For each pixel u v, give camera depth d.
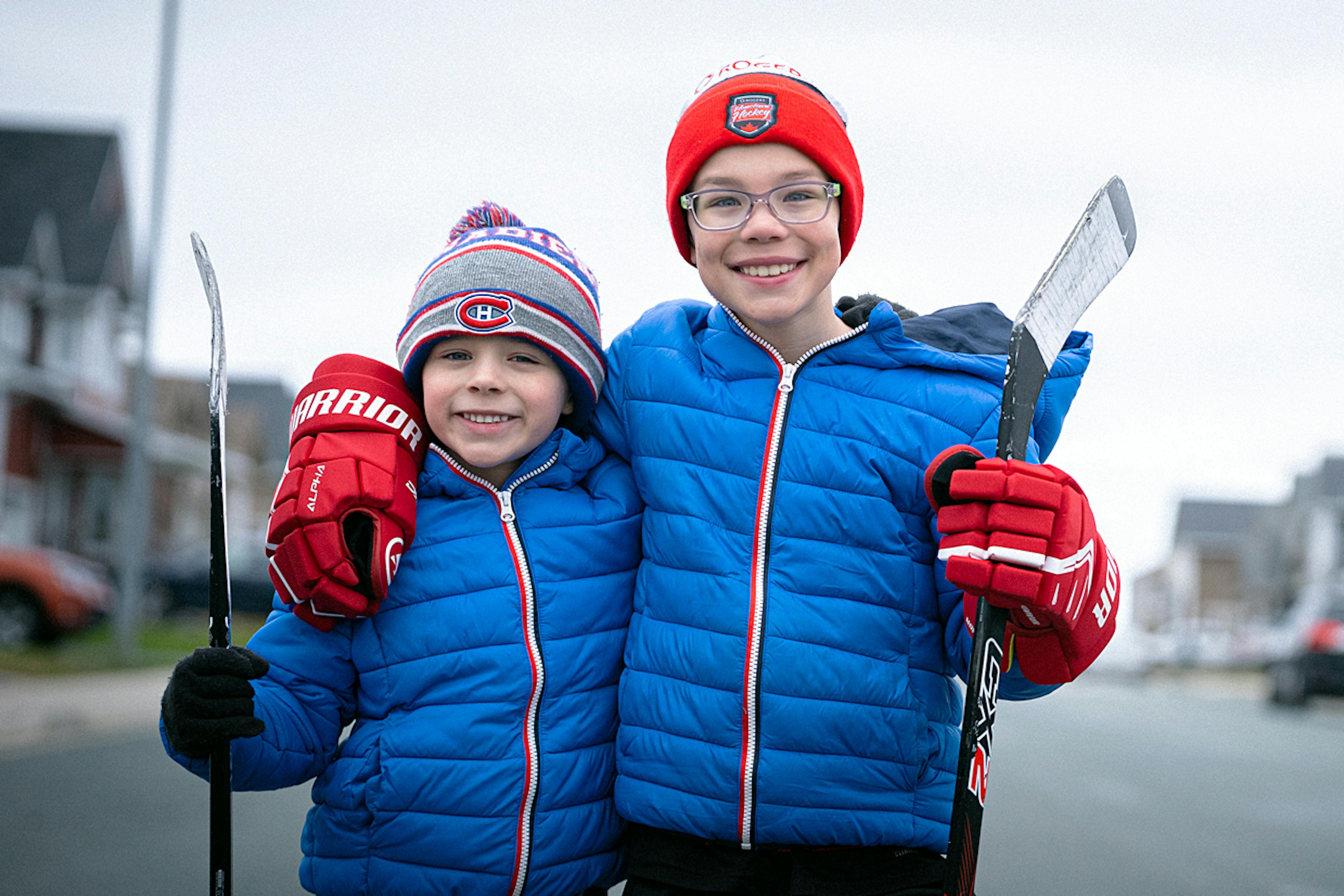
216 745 1.74
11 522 24.31
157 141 13.18
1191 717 14.62
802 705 1.84
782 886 1.86
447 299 1.98
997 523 1.57
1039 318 1.72
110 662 12.99
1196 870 5.11
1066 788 7.67
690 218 2.01
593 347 2.08
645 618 1.99
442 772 1.93
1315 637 15.59
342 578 1.83
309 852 2.01
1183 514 64.56
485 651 1.96
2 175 28.53
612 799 2.03
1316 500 47.84
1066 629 1.67
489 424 1.98
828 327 2.03
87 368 27.23
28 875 4.39
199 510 32.72
